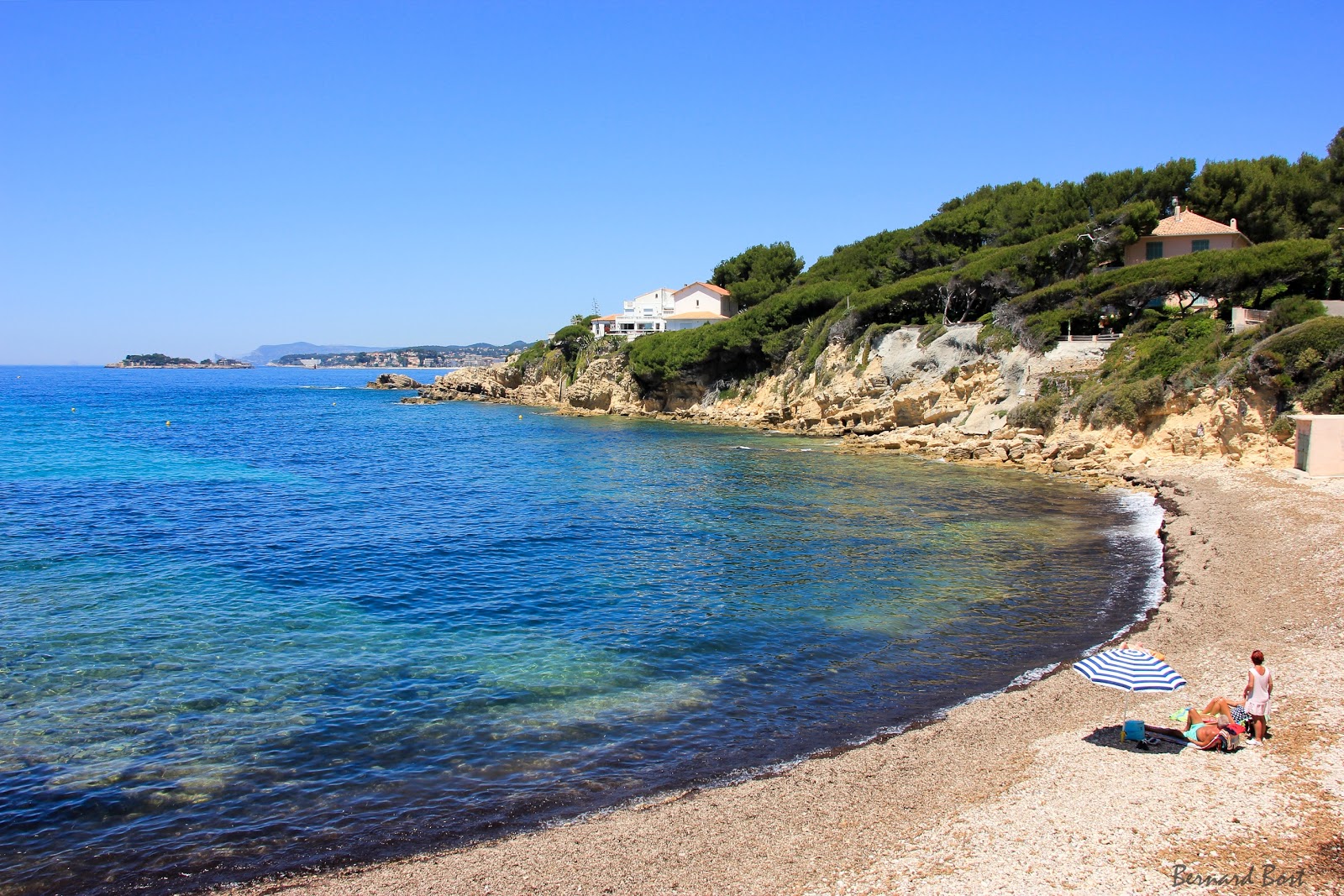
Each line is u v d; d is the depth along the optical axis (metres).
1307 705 15.62
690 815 13.34
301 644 22.02
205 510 41.06
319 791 14.68
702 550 32.66
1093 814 12.48
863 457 60.03
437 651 21.66
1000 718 16.62
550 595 26.78
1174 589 25.14
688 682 19.69
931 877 11.15
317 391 188.25
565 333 128.12
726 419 91.56
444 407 127.69
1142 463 47.47
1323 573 23.77
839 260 106.88
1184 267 56.16
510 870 11.95
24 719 17.33
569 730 17.14
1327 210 66.44
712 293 120.75
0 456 61.88
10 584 27.30
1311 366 41.41
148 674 19.80
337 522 38.12
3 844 13.05
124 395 164.00
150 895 11.80
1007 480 48.19
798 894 10.98
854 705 18.33
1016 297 64.19
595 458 62.09
